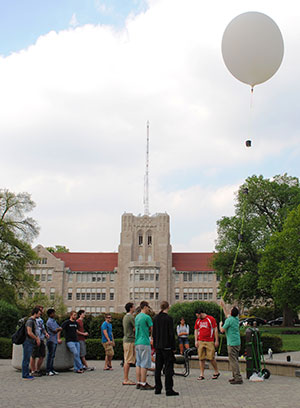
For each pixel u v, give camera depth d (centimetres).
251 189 5778
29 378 1376
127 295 9225
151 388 1164
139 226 9638
